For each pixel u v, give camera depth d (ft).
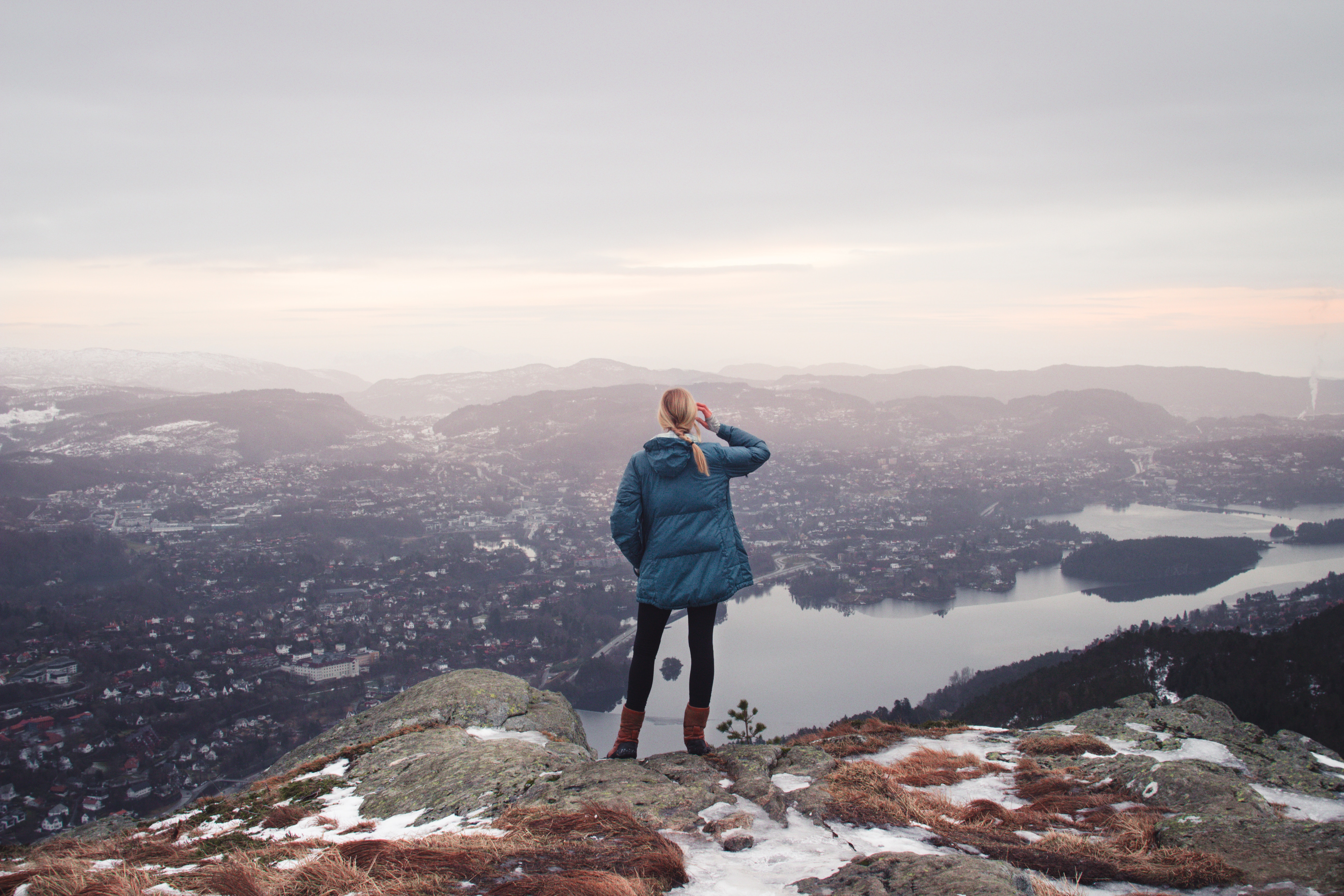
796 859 11.64
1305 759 22.03
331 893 10.48
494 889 10.16
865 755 24.04
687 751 17.25
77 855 16.84
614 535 15.87
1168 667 177.78
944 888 9.39
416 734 24.88
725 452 15.84
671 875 10.66
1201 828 15.05
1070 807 17.76
